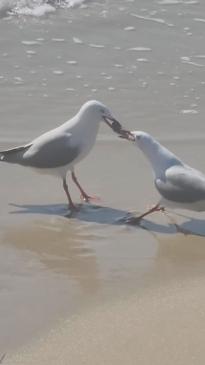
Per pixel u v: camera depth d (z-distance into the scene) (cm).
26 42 1948
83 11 2136
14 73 1781
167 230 1212
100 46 1941
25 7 2112
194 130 1562
